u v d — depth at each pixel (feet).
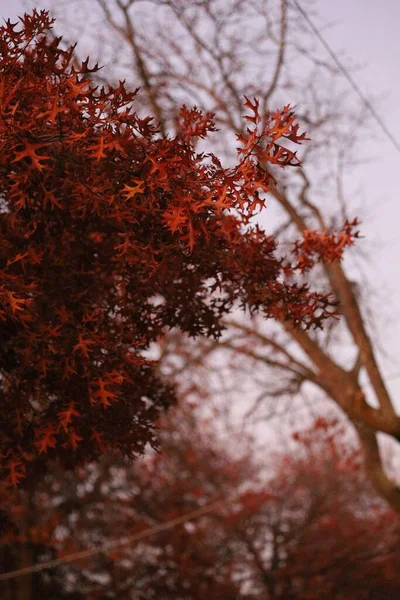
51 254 15.62
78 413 15.20
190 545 76.69
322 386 41.16
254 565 79.61
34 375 15.75
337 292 39.32
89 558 73.20
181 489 80.07
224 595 76.54
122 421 16.76
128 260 15.51
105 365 15.53
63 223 15.75
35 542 66.08
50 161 13.65
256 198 12.53
